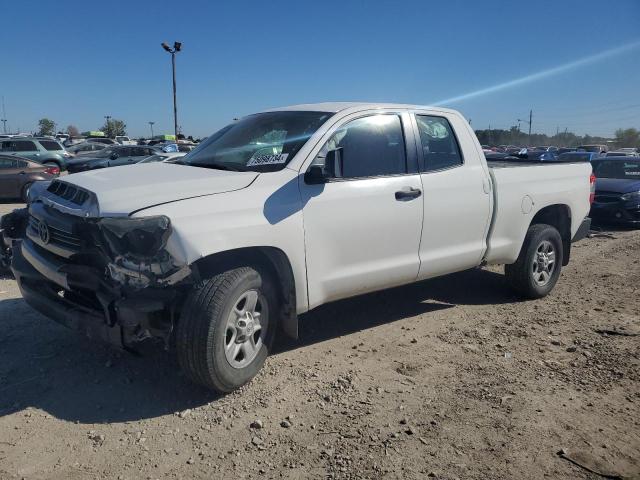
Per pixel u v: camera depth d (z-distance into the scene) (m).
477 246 5.36
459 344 4.82
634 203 12.02
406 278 4.82
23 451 3.13
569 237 6.52
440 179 4.93
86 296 3.85
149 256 3.41
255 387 3.93
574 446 3.30
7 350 4.38
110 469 3.00
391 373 4.21
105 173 4.15
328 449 3.21
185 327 3.52
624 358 4.58
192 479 2.93
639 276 7.41
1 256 5.96
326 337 4.90
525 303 6.06
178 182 3.78
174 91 32.84
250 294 3.79
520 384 4.07
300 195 4.03
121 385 3.91
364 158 4.50
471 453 3.19
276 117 4.79
